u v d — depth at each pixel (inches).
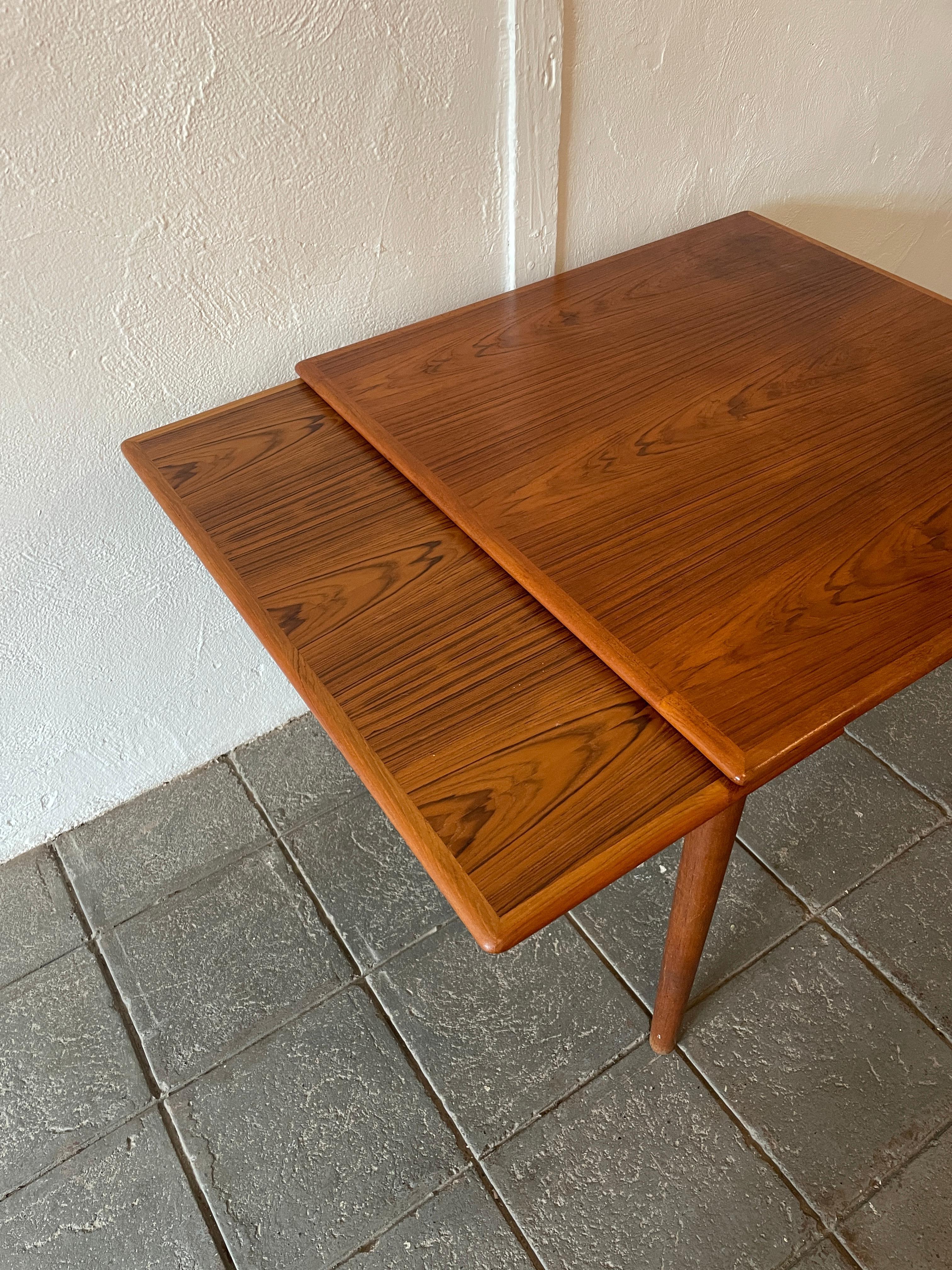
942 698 63.2
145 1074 49.7
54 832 59.7
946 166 68.0
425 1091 48.1
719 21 48.8
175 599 54.0
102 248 39.5
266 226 42.8
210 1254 43.8
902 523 36.4
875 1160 44.4
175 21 35.3
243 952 54.1
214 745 63.1
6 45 33.1
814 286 50.7
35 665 51.6
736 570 34.9
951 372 43.8
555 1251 42.7
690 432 41.4
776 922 53.2
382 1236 43.8
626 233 55.2
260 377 48.1
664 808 28.6
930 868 54.8
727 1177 44.3
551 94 45.3
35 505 45.7
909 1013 49.3
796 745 29.1
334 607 35.9
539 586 34.9
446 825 28.5
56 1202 45.8
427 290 50.0
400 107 42.4
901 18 56.1
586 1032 49.6
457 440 41.9
